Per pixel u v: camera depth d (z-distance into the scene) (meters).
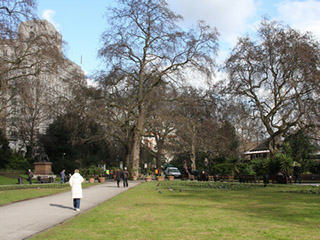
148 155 76.75
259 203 15.33
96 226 9.53
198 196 19.27
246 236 8.02
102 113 39.34
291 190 22.94
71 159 63.97
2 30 28.08
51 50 30.91
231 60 38.47
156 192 22.50
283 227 9.16
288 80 34.88
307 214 11.66
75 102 40.84
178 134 49.03
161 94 39.94
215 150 51.50
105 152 63.47
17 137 62.03
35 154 62.16
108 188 27.91
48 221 10.94
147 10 39.94
